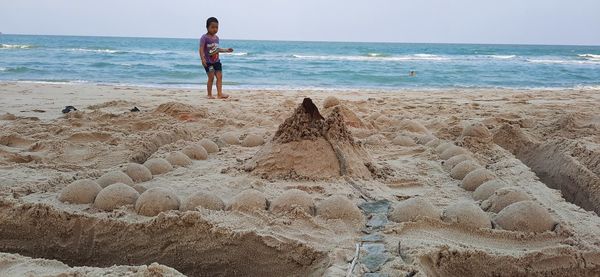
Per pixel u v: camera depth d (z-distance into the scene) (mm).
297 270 2920
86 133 5699
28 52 31844
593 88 16984
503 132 5961
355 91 13391
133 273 2482
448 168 4754
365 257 2748
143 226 3176
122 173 3951
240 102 9562
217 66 10188
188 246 3123
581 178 4484
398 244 2893
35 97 9930
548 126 6812
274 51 47719
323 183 4078
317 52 46438
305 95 11344
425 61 34344
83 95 10500
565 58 46062
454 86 16984
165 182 4168
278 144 4414
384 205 3645
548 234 3064
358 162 4395
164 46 55375
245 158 4965
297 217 3271
